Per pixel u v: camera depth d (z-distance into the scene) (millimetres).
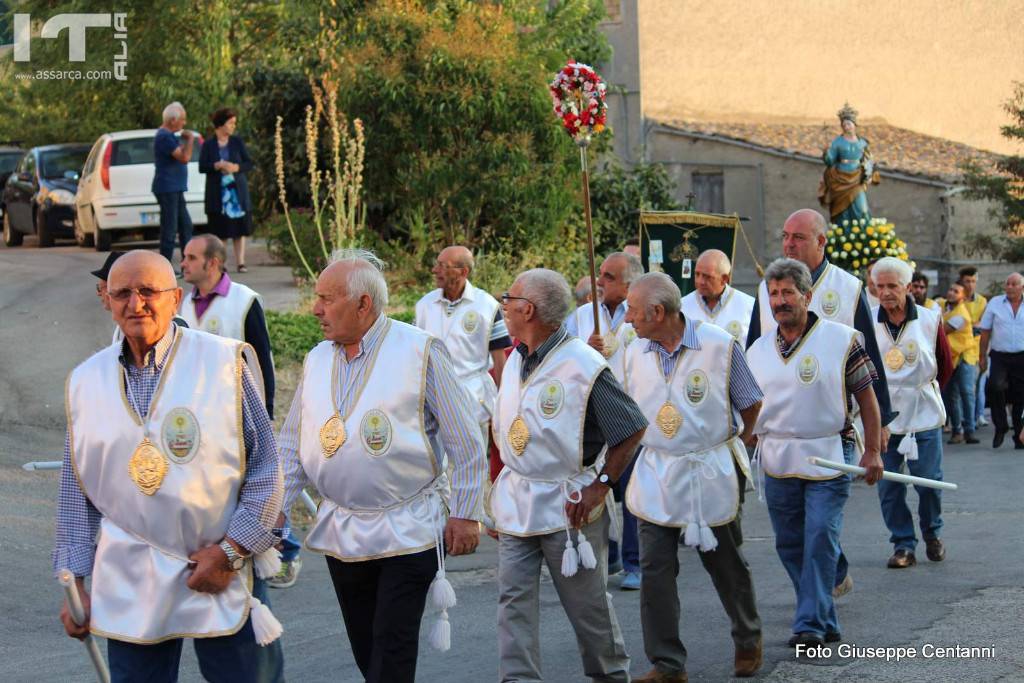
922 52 35125
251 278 19219
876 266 10594
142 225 22109
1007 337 17641
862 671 7070
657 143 30188
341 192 16781
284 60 27250
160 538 5008
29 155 26203
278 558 5211
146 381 5055
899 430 10258
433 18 18797
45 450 12180
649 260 14445
